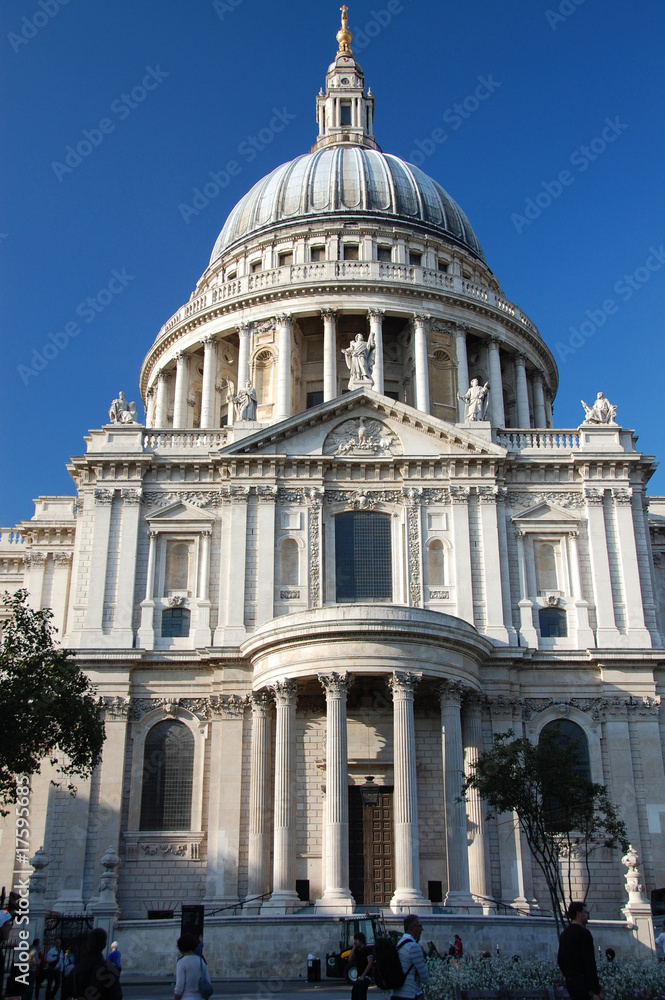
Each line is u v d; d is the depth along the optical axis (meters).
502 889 46.91
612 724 51.28
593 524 55.25
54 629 42.00
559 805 42.66
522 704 51.38
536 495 56.12
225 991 32.34
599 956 33.88
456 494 55.09
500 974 25.22
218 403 78.38
